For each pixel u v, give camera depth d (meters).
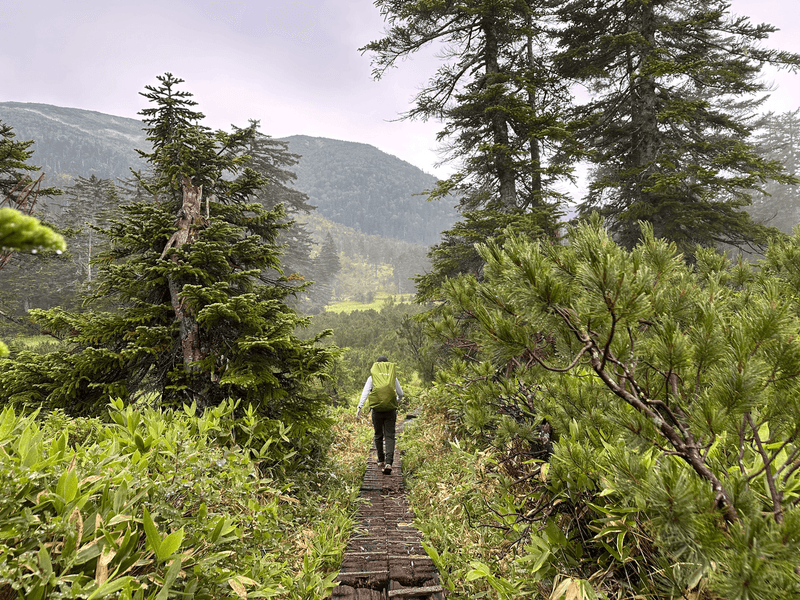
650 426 1.92
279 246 6.97
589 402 2.49
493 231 10.94
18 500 1.72
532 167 12.10
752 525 1.23
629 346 1.95
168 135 7.08
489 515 3.93
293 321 5.93
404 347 15.70
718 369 1.75
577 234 2.06
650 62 12.75
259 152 29.73
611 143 15.95
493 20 11.82
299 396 6.07
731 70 13.81
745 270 3.48
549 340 2.60
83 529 1.78
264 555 3.19
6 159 10.16
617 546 1.99
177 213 6.73
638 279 1.67
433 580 3.66
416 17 12.01
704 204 13.47
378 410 6.52
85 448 2.59
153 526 1.82
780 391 1.69
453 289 3.17
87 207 37.91
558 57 14.63
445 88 13.64
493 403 3.40
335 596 3.44
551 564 2.40
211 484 2.64
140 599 1.71
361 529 4.66
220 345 5.82
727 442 1.75
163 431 3.01
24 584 1.49
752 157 11.90
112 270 5.52
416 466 6.92
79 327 5.28
